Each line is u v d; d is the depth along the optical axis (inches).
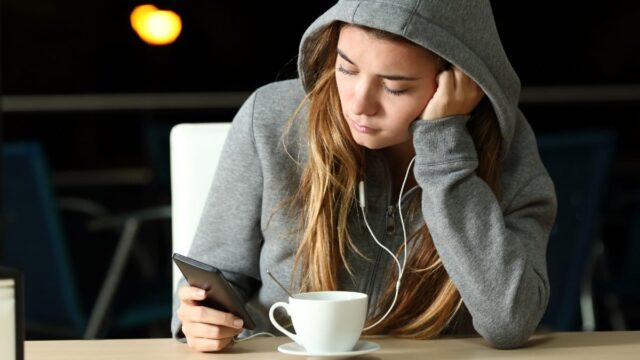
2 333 42.3
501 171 67.7
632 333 61.9
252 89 249.8
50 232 137.3
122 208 234.2
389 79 58.4
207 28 249.1
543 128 233.6
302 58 64.8
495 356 55.1
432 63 59.6
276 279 69.1
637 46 243.4
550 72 245.6
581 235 131.0
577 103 231.6
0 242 142.2
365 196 67.4
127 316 129.0
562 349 57.1
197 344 56.6
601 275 160.6
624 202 162.7
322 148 65.4
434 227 61.6
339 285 67.6
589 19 244.1
